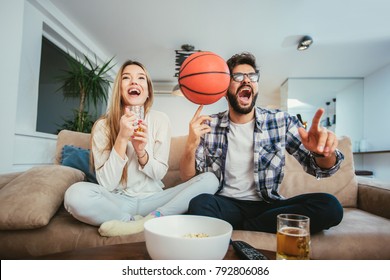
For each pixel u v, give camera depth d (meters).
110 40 3.42
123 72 1.53
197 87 1.02
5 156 1.83
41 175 1.28
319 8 2.60
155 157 1.49
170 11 2.73
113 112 1.47
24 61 2.34
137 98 1.53
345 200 1.64
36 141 2.41
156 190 1.48
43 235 1.11
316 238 1.10
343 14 2.69
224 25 2.98
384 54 3.59
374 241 1.10
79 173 1.49
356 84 4.58
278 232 0.62
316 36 3.17
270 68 4.24
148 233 0.57
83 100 2.92
